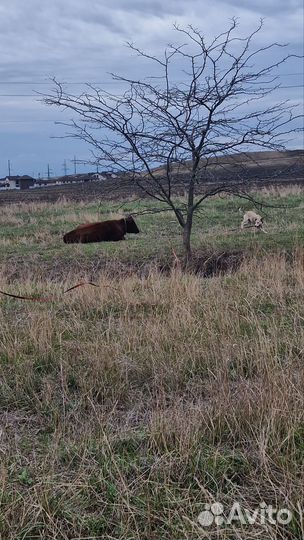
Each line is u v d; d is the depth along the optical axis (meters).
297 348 5.49
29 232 18.25
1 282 10.10
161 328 6.20
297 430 3.92
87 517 3.34
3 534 3.19
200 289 8.06
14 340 6.11
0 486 3.47
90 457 3.87
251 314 6.62
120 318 6.88
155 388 4.98
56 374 5.45
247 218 15.62
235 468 3.72
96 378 5.14
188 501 3.35
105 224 15.54
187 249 10.72
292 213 18.67
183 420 4.11
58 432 4.17
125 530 3.19
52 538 3.18
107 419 4.34
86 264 12.65
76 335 6.52
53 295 8.58
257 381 4.79
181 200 22.36
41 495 3.39
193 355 5.46
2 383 5.17
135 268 11.80
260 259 10.91
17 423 4.56
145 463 3.76
